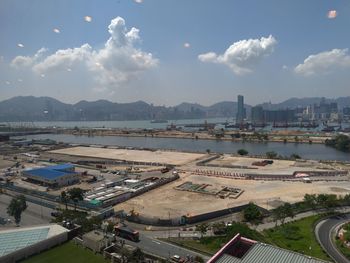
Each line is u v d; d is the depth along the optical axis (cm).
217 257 5194
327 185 13962
